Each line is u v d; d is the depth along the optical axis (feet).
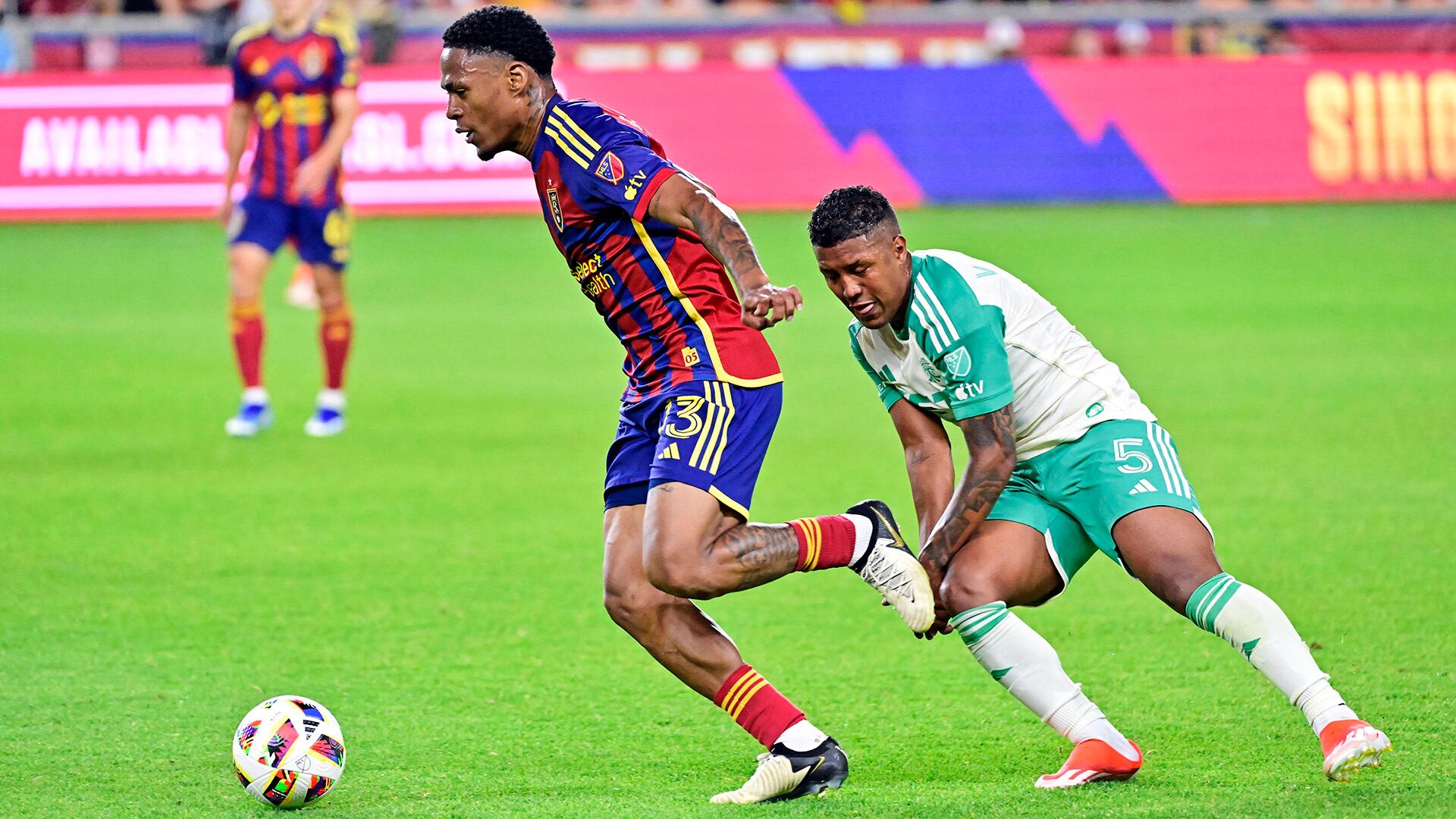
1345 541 74.74
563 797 45.14
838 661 59.47
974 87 199.00
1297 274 157.79
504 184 194.18
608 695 55.72
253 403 104.27
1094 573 71.46
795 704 54.65
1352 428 99.50
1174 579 44.83
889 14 217.77
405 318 146.72
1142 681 56.03
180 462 95.81
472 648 61.16
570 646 61.52
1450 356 122.11
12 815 43.86
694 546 43.55
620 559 46.29
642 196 43.98
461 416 109.40
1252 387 112.16
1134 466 46.32
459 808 44.11
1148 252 168.86
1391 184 200.34
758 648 61.31
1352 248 171.22
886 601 45.14
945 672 58.08
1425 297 146.00
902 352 47.19
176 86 188.14
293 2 101.96
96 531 79.71
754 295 41.37
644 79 195.93
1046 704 45.42
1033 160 199.62
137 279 164.25
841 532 44.42
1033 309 47.52
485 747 50.21
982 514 45.32
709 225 43.34
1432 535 75.51
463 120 45.57
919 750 49.62
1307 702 42.73
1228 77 200.54
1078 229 182.29
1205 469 89.97
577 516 82.79
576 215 45.60
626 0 236.02
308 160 102.83
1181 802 42.93
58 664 59.06
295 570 72.59
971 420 45.68
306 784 43.91
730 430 44.78
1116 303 143.33
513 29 44.98
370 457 96.99
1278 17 219.82
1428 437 96.94
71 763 48.39
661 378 46.26
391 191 192.75
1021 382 47.14
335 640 62.23
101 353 131.85
